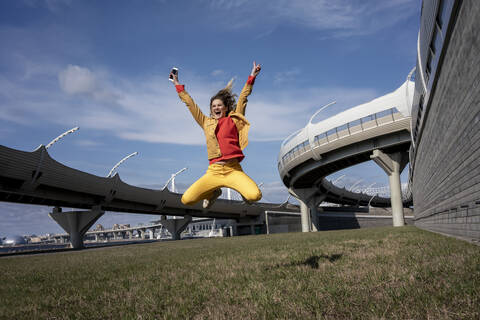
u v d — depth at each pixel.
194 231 154.88
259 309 3.67
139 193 64.88
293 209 119.94
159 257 13.63
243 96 5.09
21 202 46.75
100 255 19.62
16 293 6.27
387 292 3.92
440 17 9.03
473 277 4.18
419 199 26.61
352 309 3.43
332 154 57.84
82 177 49.09
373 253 8.27
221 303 4.16
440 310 3.04
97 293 5.62
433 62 11.05
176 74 5.24
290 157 64.81
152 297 4.86
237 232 106.50
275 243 17.78
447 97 10.21
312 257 8.59
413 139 22.09
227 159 4.91
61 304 4.95
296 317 3.30
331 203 135.62
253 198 4.72
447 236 12.33
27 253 41.34
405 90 47.88
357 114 51.94
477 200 8.42
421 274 4.81
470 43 7.09
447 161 11.73
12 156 36.69
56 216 57.56
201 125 5.16
